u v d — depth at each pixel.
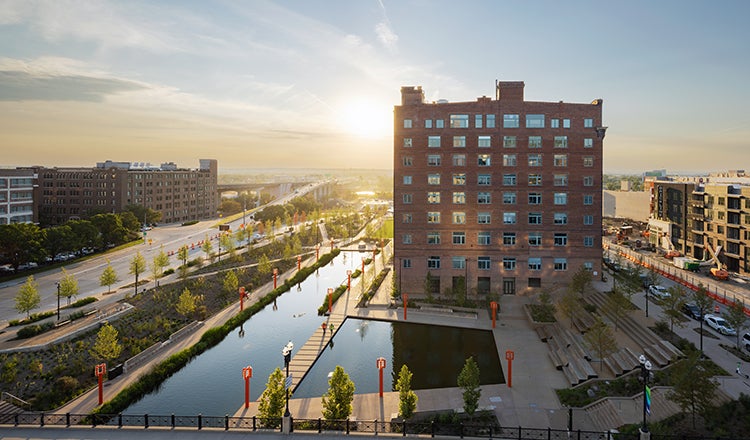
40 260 88.19
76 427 30.16
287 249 100.88
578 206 70.38
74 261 97.75
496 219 71.19
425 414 34.16
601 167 70.19
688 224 96.88
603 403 34.41
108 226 112.50
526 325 57.09
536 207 70.75
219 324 56.94
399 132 72.31
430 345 51.38
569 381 39.91
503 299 68.69
